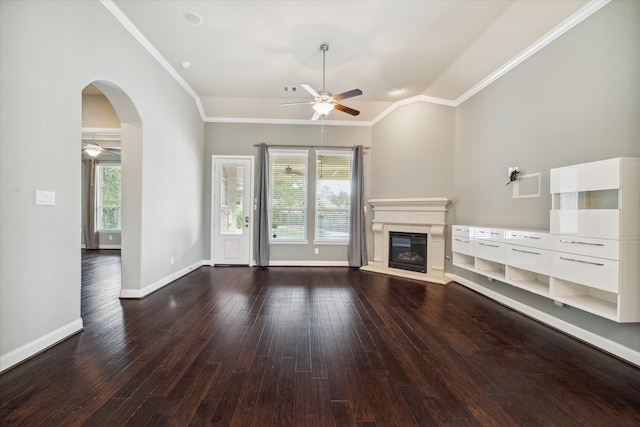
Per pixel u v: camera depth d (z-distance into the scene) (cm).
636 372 204
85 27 261
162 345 237
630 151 221
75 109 250
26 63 206
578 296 252
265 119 582
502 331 274
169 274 436
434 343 248
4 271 194
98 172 808
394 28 327
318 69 422
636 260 203
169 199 430
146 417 154
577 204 251
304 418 156
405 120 521
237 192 583
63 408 160
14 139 200
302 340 251
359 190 576
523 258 287
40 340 221
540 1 268
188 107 493
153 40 354
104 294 377
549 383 191
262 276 492
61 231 238
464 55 378
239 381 189
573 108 267
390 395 177
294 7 295
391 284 448
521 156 330
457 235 411
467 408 165
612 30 233
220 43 360
